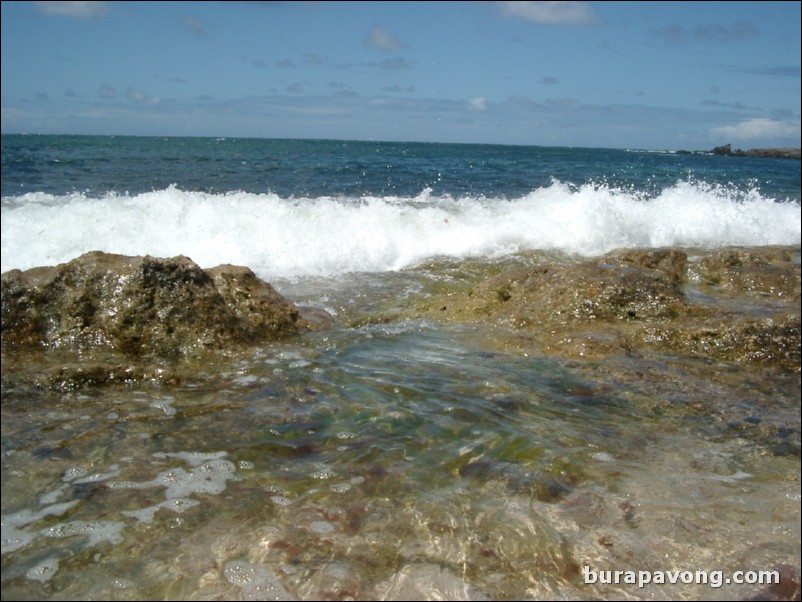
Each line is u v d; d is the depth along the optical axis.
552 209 12.80
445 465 4.11
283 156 31.55
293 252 9.91
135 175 19.83
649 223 12.94
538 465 4.17
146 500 3.61
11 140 49.09
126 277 5.87
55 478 3.77
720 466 4.32
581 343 6.37
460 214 12.16
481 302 7.62
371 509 3.61
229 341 5.94
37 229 9.98
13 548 3.19
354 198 13.47
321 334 6.63
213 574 3.06
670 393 5.45
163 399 4.87
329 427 4.56
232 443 4.27
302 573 3.09
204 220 10.61
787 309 7.83
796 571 3.27
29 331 5.63
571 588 3.09
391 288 8.79
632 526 3.58
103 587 2.95
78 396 4.84
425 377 5.55
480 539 3.39
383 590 3.00
